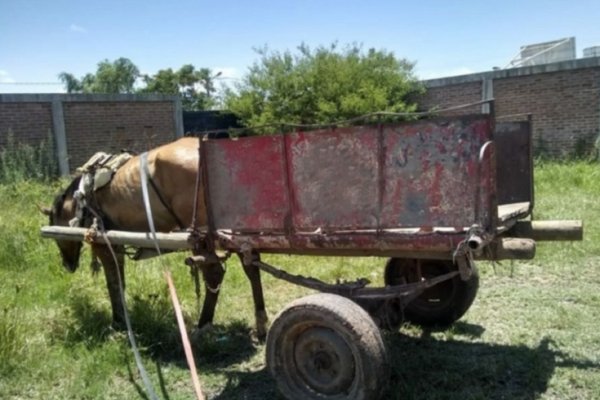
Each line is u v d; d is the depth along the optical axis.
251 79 22.00
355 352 3.59
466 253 3.47
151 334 5.57
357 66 20.94
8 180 14.71
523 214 4.34
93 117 17.45
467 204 3.44
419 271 5.20
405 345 5.04
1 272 7.80
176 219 5.33
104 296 6.84
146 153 5.64
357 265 7.62
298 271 7.46
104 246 5.94
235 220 4.45
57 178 16.53
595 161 15.62
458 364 4.57
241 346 5.38
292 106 21.44
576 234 4.15
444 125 3.48
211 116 21.19
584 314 5.52
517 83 17.41
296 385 3.97
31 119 16.36
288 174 4.10
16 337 5.14
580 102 16.19
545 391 4.06
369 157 3.75
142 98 18.42
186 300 6.46
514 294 6.23
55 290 7.01
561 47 20.78
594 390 4.03
